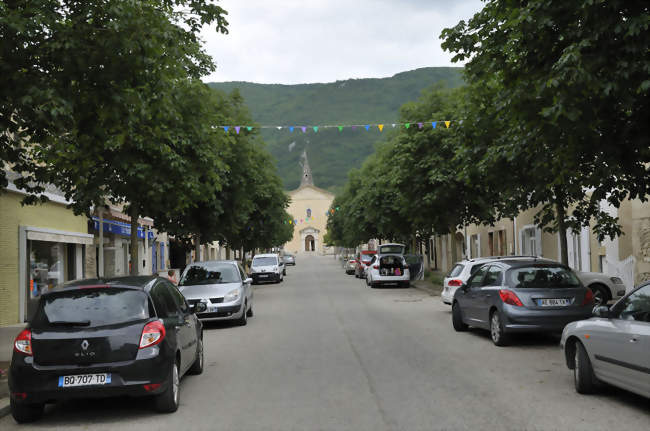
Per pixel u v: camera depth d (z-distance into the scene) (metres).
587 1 6.91
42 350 6.66
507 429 5.86
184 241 24.94
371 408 6.83
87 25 8.35
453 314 13.89
